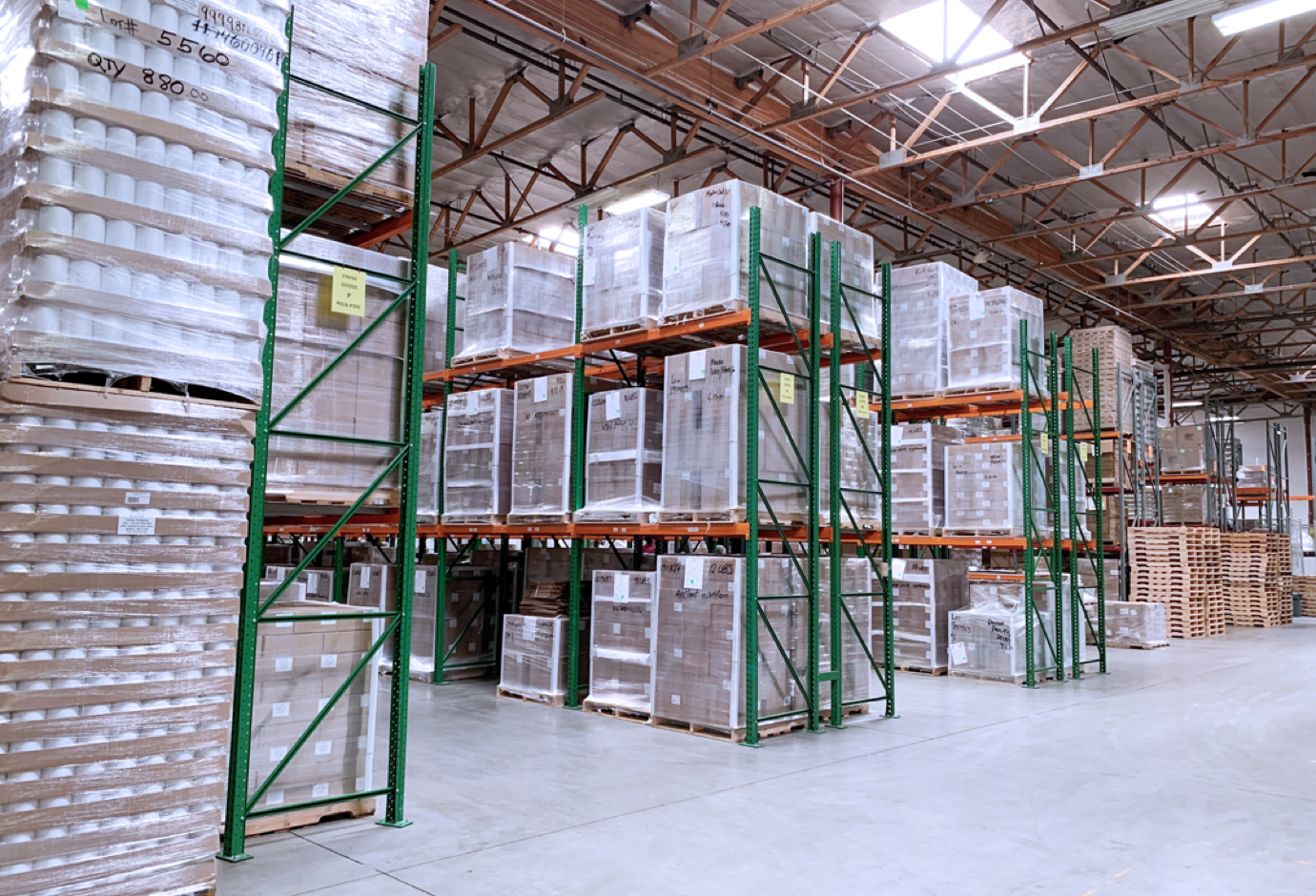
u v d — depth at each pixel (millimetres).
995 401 11000
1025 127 12648
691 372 7379
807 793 5477
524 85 13664
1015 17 12312
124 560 3273
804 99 13266
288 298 4684
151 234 3441
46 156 3227
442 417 9742
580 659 8641
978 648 10742
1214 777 6059
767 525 7398
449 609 9812
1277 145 16188
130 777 3221
